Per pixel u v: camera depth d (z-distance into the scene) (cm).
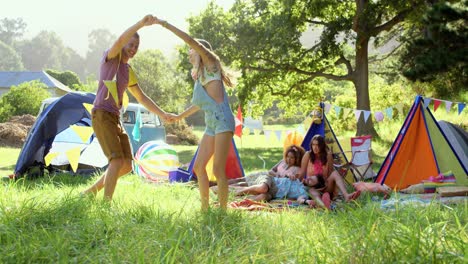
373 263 293
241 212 455
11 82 5506
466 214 436
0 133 2447
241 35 2494
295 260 305
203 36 2584
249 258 305
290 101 3031
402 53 3216
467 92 2406
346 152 1024
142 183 885
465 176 837
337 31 2492
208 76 542
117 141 554
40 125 1036
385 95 2983
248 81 2653
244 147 2719
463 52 1408
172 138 3272
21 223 379
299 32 2523
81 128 629
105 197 504
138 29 533
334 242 336
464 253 289
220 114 536
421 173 878
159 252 307
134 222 404
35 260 307
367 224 365
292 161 835
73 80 7831
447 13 1432
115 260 298
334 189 771
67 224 378
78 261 306
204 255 320
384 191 759
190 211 491
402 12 2300
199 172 545
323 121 968
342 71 2945
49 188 680
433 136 873
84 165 1161
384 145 2188
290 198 768
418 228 336
